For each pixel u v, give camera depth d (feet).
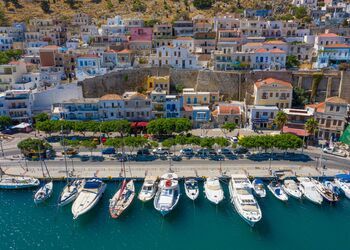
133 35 544.21
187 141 297.94
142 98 365.81
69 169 283.79
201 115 375.86
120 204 233.96
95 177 269.23
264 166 288.71
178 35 568.41
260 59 433.89
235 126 339.98
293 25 536.42
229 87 419.54
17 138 354.74
